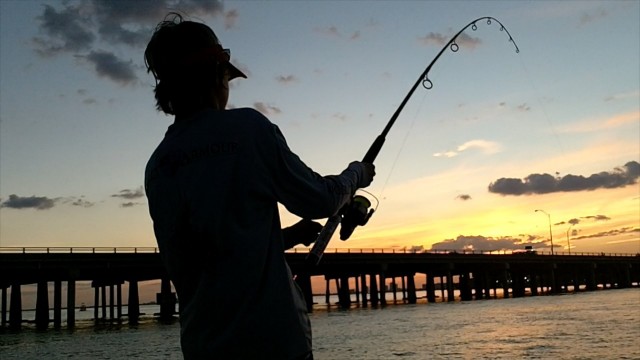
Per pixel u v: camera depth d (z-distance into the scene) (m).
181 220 1.80
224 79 2.01
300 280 2.26
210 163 1.80
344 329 27.77
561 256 84.88
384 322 31.94
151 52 1.97
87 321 50.06
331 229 2.28
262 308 1.75
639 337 19.19
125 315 66.50
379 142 3.15
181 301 1.89
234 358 1.72
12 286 42.12
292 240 2.32
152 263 41.84
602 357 15.28
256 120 1.86
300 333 1.79
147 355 19.25
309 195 1.88
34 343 25.52
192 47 1.93
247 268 1.76
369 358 16.92
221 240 1.76
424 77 4.16
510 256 73.69
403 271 68.88
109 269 41.84
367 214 2.32
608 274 109.94
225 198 1.78
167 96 1.95
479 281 76.31
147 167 1.97
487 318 32.19
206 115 1.89
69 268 38.78
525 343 19.12
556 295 74.56
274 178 1.84
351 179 2.09
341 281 62.03
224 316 1.74
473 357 16.47
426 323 29.97
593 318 28.44
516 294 81.50
